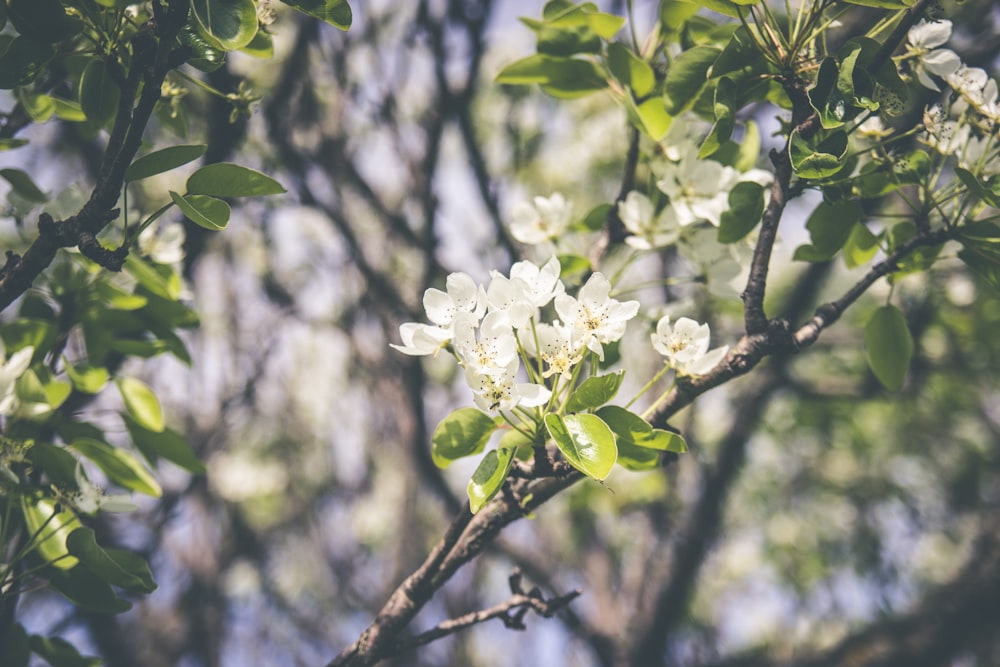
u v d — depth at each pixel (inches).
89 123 91.6
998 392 268.2
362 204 213.9
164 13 65.2
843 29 154.7
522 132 243.6
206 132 147.2
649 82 94.3
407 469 209.5
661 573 222.1
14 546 92.7
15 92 93.2
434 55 191.2
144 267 98.0
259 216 217.0
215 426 238.5
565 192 251.8
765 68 78.1
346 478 283.0
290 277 245.4
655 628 214.1
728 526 295.9
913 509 288.5
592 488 232.8
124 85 68.7
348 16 71.1
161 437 99.5
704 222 101.3
